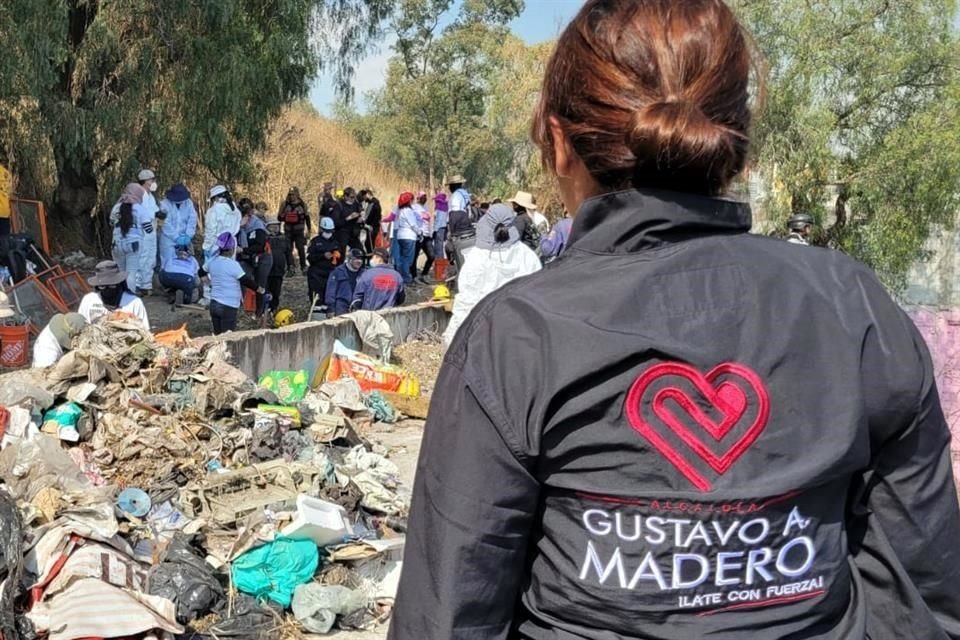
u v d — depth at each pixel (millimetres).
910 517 1245
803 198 18156
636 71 1200
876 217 17766
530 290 1219
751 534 1133
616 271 1202
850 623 1240
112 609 4164
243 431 6535
